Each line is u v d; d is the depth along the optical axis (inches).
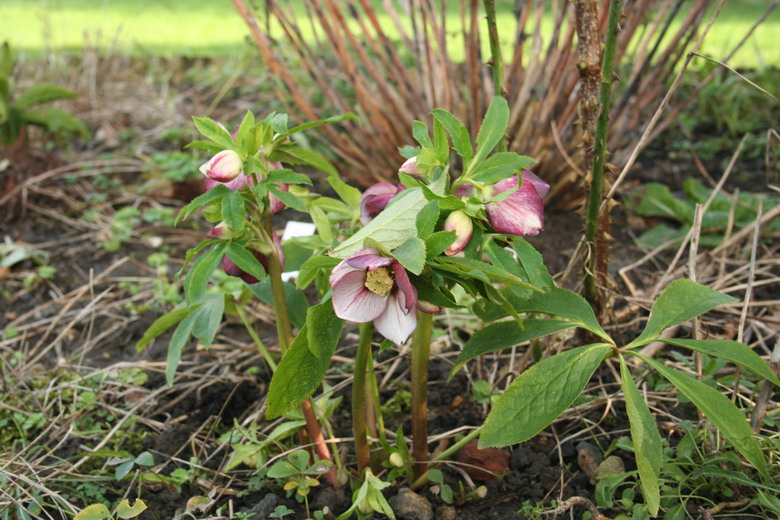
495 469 43.5
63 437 47.4
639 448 36.1
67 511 41.9
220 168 36.4
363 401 39.8
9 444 47.6
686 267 51.3
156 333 45.1
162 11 164.6
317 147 77.4
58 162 78.2
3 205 71.1
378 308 34.3
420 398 40.8
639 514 39.2
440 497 42.2
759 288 56.4
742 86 85.6
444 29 63.9
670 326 39.4
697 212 47.1
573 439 45.3
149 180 77.0
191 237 70.0
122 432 47.2
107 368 51.2
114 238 67.7
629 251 63.8
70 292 61.5
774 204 63.4
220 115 91.9
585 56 42.9
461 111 65.3
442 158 35.8
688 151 80.2
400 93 69.6
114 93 100.8
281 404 36.4
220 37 137.9
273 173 37.4
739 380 45.3
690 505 40.6
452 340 52.4
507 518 41.3
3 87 77.5
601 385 46.4
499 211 35.7
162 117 93.0
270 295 43.4
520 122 65.7
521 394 37.5
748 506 39.5
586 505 39.4
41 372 52.5
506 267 36.5
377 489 39.2
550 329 39.4
